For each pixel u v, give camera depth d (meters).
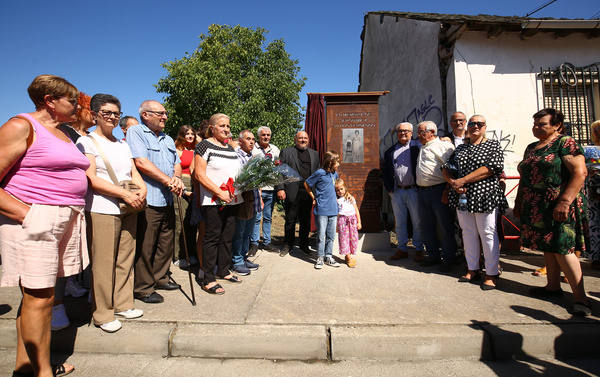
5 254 1.90
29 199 1.94
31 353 1.97
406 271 4.07
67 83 2.08
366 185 5.43
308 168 5.01
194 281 3.65
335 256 4.93
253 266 4.18
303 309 2.82
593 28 5.13
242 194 3.73
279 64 18.78
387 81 9.09
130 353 2.42
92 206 2.45
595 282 3.54
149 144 3.06
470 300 3.04
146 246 3.02
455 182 3.49
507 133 5.45
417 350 2.33
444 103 5.89
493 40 5.50
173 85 13.66
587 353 2.42
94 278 2.44
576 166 2.74
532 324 2.53
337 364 2.29
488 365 2.28
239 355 2.37
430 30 6.40
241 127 14.62
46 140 1.97
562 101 5.52
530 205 3.03
